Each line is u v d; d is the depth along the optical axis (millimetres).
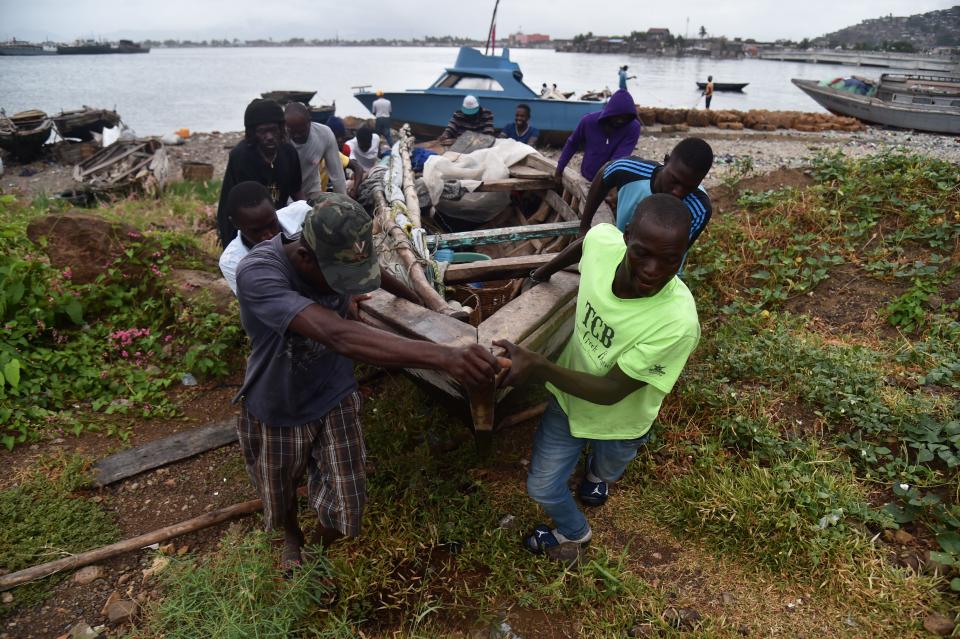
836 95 18734
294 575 2506
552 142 13766
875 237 5645
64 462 3477
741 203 6402
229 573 2621
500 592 2740
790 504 3057
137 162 12078
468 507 3135
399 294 3094
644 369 2207
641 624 2572
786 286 5242
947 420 3527
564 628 2592
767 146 13156
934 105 17250
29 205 9727
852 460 3426
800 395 3857
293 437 2404
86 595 2729
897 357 4188
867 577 2701
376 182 6199
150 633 2521
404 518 3006
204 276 5285
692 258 5590
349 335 2000
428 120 13492
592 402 2297
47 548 2904
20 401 3885
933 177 6062
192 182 11656
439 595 2729
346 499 2416
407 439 3555
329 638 2443
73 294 4660
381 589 2734
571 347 2654
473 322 3684
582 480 3281
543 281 3416
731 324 4668
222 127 25312
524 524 3086
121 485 3395
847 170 6676
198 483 3420
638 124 5641
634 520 3127
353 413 2469
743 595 2707
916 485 3164
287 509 2580
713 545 2941
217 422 3936
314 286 2172
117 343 4531
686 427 3619
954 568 2721
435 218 6375
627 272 2176
